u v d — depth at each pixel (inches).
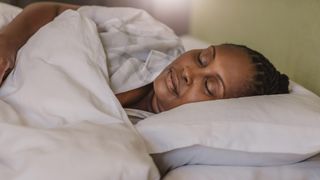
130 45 46.8
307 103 38.2
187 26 89.5
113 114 36.2
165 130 34.5
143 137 34.5
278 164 37.8
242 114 35.4
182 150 35.5
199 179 35.0
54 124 33.6
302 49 53.3
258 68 40.1
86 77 38.0
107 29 49.9
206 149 35.4
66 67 38.6
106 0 85.1
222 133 34.5
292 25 55.1
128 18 52.4
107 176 26.2
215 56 40.3
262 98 38.4
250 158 36.4
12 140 27.6
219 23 77.1
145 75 44.8
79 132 28.8
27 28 47.4
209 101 37.9
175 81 40.9
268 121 34.9
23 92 35.9
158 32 51.5
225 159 36.4
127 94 43.6
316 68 50.8
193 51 42.6
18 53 42.1
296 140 34.6
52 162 25.6
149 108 45.0
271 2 59.6
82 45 40.7
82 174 25.6
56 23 43.8
